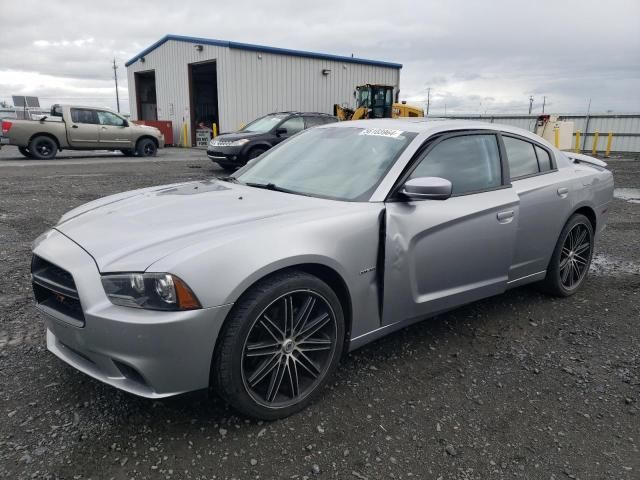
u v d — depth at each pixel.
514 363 3.18
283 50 24.55
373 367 3.07
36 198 8.43
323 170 3.31
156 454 2.25
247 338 2.33
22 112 33.56
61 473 2.11
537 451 2.35
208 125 27.27
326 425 2.49
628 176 14.34
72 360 2.48
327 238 2.59
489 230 3.37
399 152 3.16
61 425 2.42
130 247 2.32
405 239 2.90
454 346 3.39
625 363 3.21
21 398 2.63
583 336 3.60
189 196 3.10
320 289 2.56
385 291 2.88
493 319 3.86
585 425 2.56
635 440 2.45
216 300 2.20
